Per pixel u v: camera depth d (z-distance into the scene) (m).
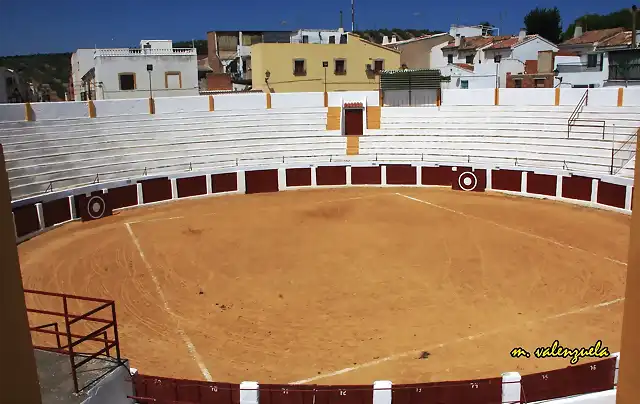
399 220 24.56
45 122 30.56
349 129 36.38
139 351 12.79
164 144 33.28
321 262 19.00
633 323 4.44
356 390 9.16
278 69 46.66
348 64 48.28
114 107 33.25
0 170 4.37
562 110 33.06
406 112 36.72
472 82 51.22
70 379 7.03
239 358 12.48
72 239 22.67
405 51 61.28
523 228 22.95
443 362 12.07
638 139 4.23
